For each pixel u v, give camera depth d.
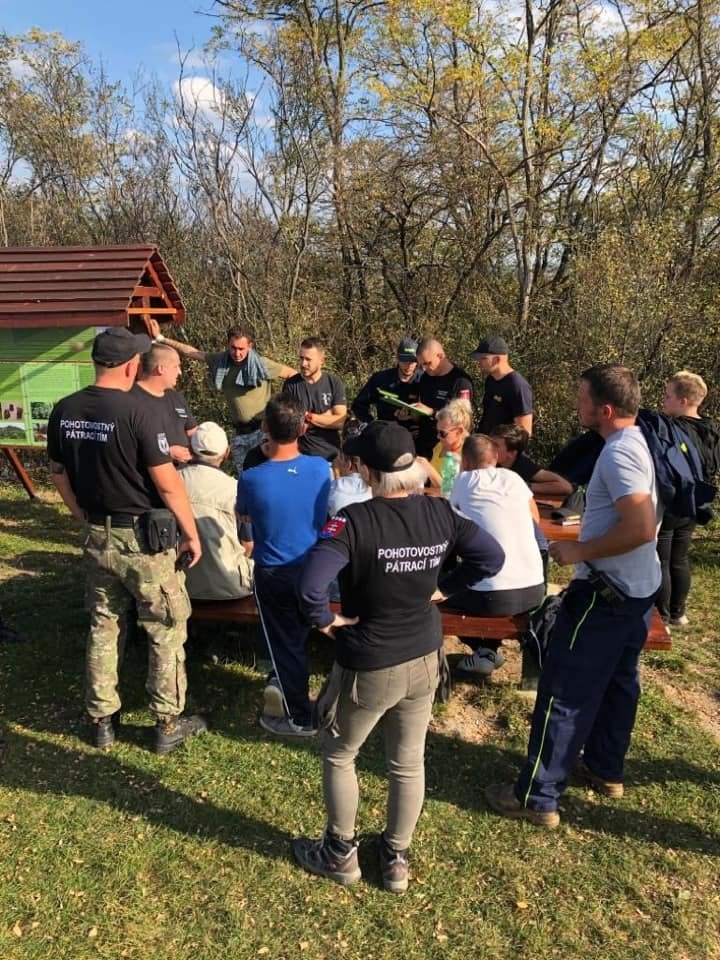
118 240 11.27
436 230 10.70
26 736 3.29
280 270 10.33
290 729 3.32
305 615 2.09
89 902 2.41
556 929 2.36
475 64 9.27
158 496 2.98
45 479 8.12
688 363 7.92
